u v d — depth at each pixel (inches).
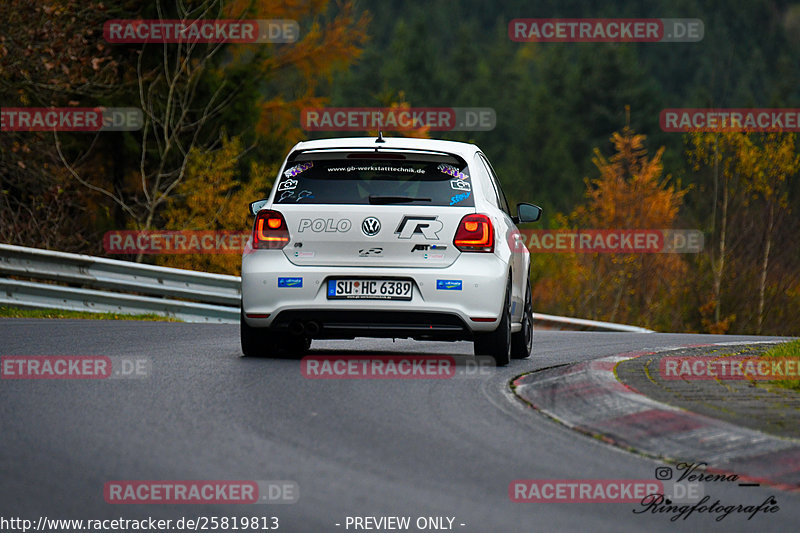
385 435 883.4
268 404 1016.2
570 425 949.2
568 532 629.0
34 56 3255.4
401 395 1085.8
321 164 1339.8
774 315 6048.2
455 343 1775.3
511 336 1505.9
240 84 3983.8
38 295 2284.7
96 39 3698.3
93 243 3727.9
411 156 1338.6
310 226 1306.6
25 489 695.1
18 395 1035.3
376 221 1299.2
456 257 1301.7
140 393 1063.0
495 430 916.0
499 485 729.6
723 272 6033.5
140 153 3870.6
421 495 698.8
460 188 1327.5
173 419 931.3
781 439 824.9
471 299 1296.8
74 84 3462.1
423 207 1306.6
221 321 2509.8
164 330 1804.9
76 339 1558.8
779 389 1059.3
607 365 1221.7
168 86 3924.7
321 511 661.9
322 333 1317.7
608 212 6250.0
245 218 3828.7
